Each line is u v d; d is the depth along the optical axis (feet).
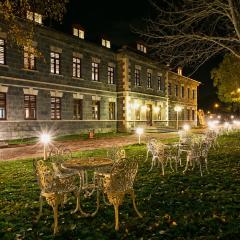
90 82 97.60
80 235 15.79
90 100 97.76
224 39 36.17
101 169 22.97
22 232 16.43
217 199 21.12
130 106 110.32
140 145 60.08
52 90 82.94
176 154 34.14
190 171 31.71
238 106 202.28
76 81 91.81
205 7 35.78
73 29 92.94
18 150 55.42
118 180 17.15
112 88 108.17
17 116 72.69
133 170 18.28
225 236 14.94
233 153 44.68
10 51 70.95
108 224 17.16
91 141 73.10
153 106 127.03
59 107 86.12
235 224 16.40
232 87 122.31
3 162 40.47
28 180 29.14
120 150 28.22
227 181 26.48
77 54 92.07
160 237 15.12
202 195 22.21
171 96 146.00
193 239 14.74
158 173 31.01
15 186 26.78
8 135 70.23
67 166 20.57
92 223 17.42
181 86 157.79
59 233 16.14
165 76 137.69
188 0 36.70
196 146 30.96
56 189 16.98
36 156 46.91
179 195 22.38
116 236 15.48
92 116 99.04
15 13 35.63
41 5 34.83
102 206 20.45
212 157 40.98
